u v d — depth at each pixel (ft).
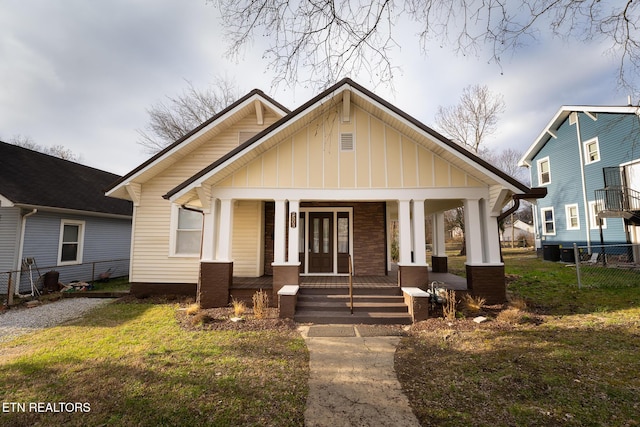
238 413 10.41
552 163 61.77
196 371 13.67
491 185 24.84
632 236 48.06
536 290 30.22
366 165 25.91
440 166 25.55
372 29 13.37
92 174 50.44
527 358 14.69
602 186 50.98
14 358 15.33
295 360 15.10
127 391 11.86
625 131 47.03
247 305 25.63
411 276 24.90
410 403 11.12
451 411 10.53
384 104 23.86
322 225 34.35
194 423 9.82
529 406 10.68
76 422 9.88
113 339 18.06
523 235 131.44
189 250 32.37
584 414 10.12
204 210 25.91
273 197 26.04
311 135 26.30
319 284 27.32
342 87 24.26
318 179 25.96
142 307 26.71
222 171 25.05
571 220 57.41
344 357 15.53
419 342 17.62
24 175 37.11
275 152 26.30
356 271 33.47
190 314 23.79
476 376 13.09
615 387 11.80
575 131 56.29
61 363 14.57
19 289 32.32
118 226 47.39
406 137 26.04
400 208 25.50
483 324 20.35
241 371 13.75
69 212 37.65
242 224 32.99
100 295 31.65
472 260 24.59
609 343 16.33
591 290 29.53
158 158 31.27
